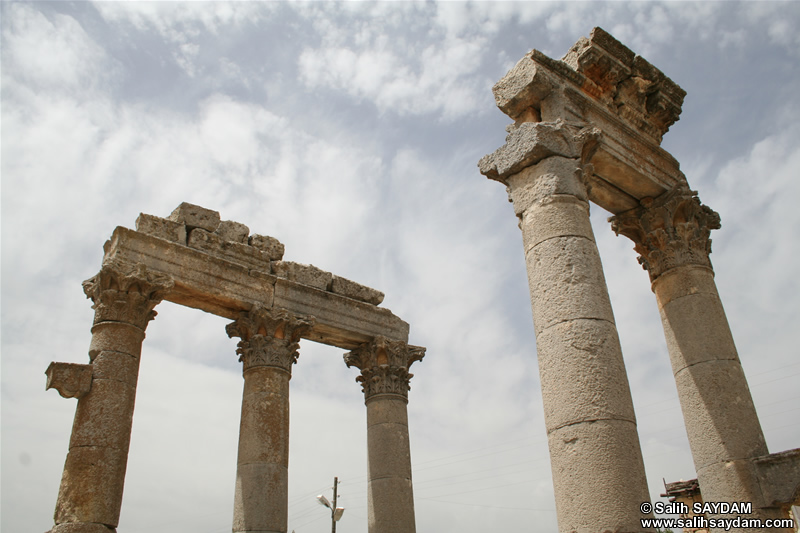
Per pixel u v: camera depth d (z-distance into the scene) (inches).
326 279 842.8
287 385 722.8
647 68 585.6
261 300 754.8
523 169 484.7
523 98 524.1
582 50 563.8
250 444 673.0
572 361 396.2
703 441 500.1
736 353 523.5
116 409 596.1
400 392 829.8
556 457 384.2
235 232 784.9
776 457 459.8
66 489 558.3
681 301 546.6
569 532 362.0
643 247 598.5
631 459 369.7
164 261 688.4
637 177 564.1
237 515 643.5
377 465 778.8
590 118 536.1
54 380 585.3
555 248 435.8
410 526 750.5
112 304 637.9
